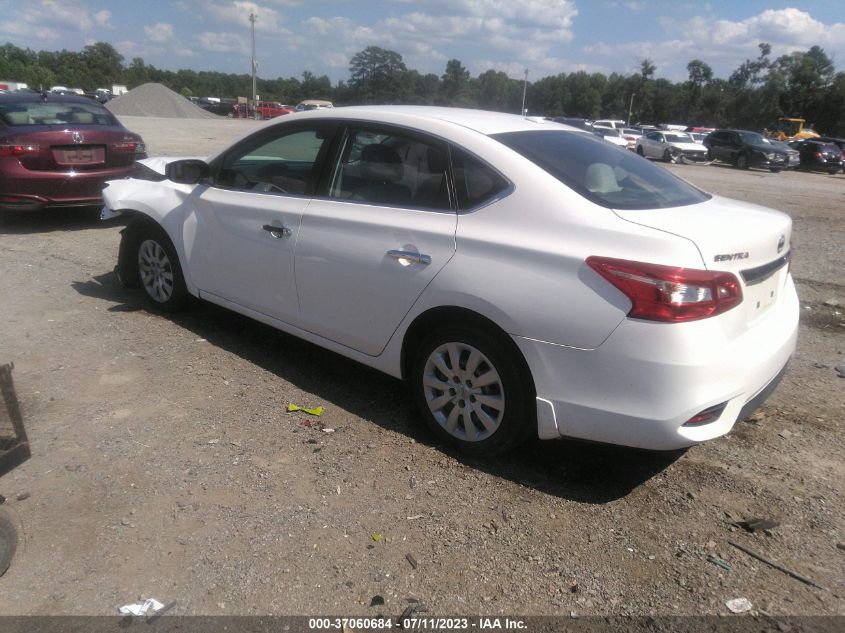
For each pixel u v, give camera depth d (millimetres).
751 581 2713
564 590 2633
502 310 3115
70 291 5863
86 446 3451
